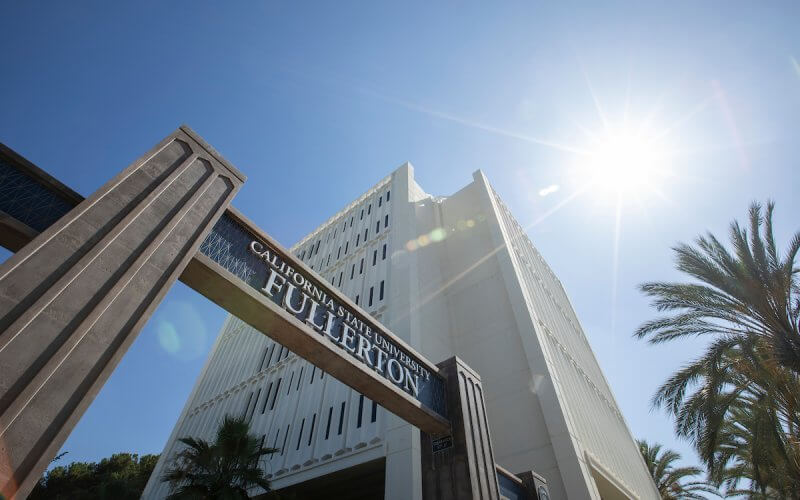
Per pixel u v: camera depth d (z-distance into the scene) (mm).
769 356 13734
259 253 5387
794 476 14711
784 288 13422
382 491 18812
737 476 20844
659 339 15852
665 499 27859
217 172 5293
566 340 26281
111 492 20344
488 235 24719
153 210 4348
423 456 7066
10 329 2986
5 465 2652
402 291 20750
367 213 30641
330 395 19453
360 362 5875
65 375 3156
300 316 5426
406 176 29141
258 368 25922
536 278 27438
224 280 4680
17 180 4160
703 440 14359
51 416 2990
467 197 28547
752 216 14688
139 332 3701
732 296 14477
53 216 4227
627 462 23641
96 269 3656
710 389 13523
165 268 4137
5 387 2844
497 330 19922
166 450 26016
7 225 3840
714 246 15102
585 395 22797
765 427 13523
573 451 14352
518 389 17266
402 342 7000
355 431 16859
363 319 6465
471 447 6781
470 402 7555
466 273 23828
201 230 4680
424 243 25188
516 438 16031
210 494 12695
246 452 13867
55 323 3252
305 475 17281
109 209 4031
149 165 4645
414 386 6738
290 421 20266
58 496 35906
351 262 27078
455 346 20750
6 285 3139
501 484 8844
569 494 13625
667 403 14906
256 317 5070
